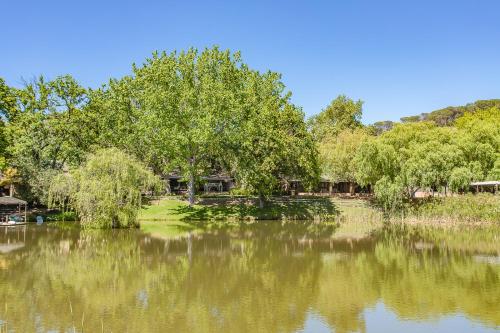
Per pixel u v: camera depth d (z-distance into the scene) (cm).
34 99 6241
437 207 5809
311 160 6538
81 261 3284
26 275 2823
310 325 1934
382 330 1875
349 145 7575
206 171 7106
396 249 3888
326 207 6531
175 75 6209
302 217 6331
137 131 6350
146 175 4869
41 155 6166
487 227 5353
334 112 11562
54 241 4178
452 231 5062
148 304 2236
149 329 1875
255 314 2084
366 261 3338
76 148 6481
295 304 2247
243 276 2847
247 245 4088
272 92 7062
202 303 2256
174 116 6116
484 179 6812
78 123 6481
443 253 3669
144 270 3008
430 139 6969
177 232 4922
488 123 7725
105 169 4666
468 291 2475
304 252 3741
